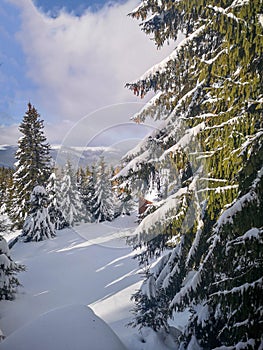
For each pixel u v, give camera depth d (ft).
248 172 12.20
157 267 20.79
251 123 12.64
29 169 75.66
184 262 17.87
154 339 20.48
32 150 75.82
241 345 11.94
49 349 12.67
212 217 14.06
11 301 39.17
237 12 12.09
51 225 67.36
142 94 17.25
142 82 16.76
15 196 83.10
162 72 16.20
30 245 64.18
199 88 15.89
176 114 16.22
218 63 13.61
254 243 11.62
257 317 11.76
